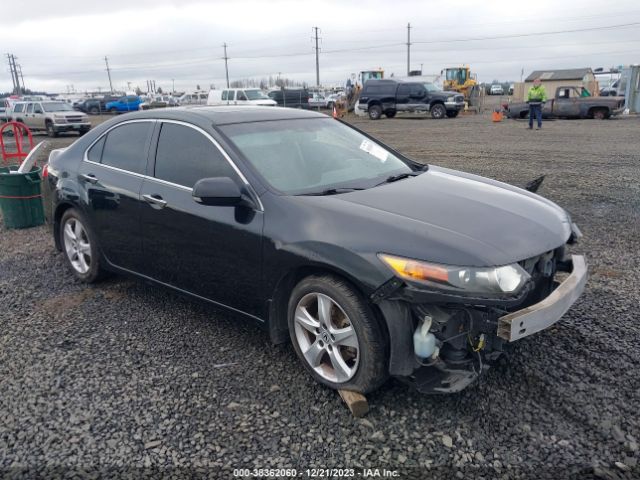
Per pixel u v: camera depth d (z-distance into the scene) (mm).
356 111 32000
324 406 3135
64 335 4090
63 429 3008
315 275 3180
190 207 3766
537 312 2826
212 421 3035
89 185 4605
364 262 2895
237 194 3367
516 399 3123
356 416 3021
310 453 2770
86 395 3309
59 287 5059
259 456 2760
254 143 3801
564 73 44938
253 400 3211
